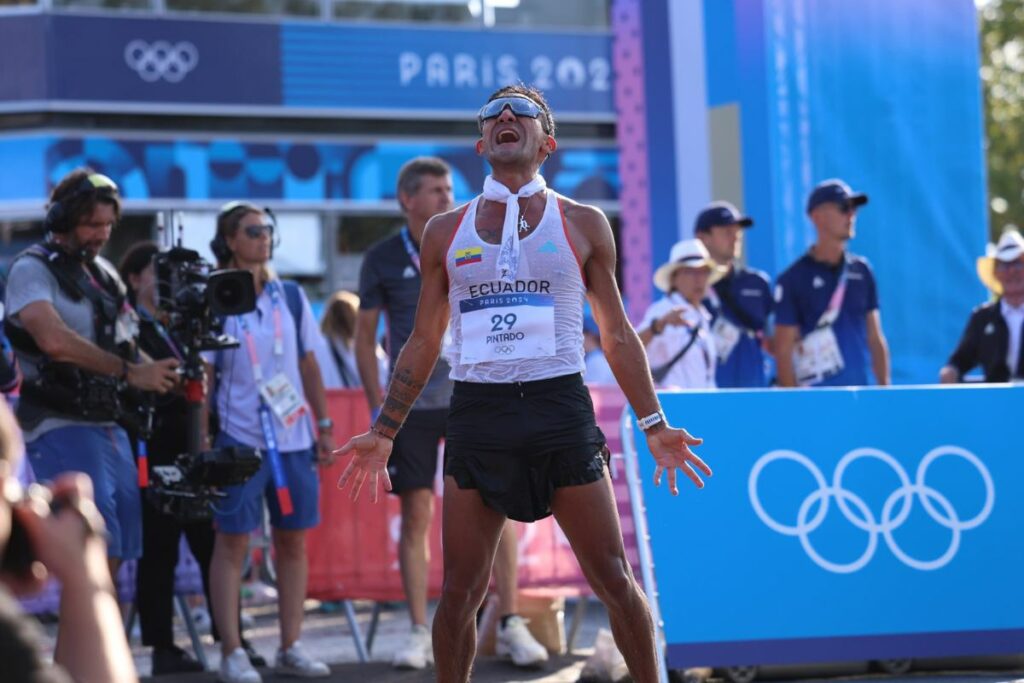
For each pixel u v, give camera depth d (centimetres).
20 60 2241
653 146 1642
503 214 656
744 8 1570
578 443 643
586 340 1655
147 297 1048
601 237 661
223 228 1009
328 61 2350
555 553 1125
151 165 2273
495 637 1028
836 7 1568
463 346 650
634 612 651
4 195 2259
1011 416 952
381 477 677
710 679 900
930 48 1603
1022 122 5019
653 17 1631
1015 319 1251
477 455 646
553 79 2453
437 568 1159
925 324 1593
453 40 2412
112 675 313
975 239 1616
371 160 2375
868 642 897
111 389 866
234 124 2314
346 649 1175
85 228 875
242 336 985
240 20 2317
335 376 1399
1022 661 934
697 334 1114
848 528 909
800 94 1561
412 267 1027
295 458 989
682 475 893
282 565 991
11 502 309
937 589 914
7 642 280
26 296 856
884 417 931
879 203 1578
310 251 2336
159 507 907
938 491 929
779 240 1553
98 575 321
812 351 1171
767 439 909
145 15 2272
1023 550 932
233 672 942
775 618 884
